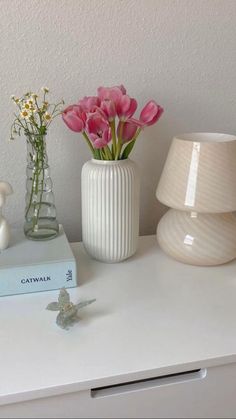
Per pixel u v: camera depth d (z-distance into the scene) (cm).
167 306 77
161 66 102
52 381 60
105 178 85
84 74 97
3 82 93
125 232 90
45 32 92
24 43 92
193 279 87
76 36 94
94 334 70
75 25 94
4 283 79
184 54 102
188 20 100
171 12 99
